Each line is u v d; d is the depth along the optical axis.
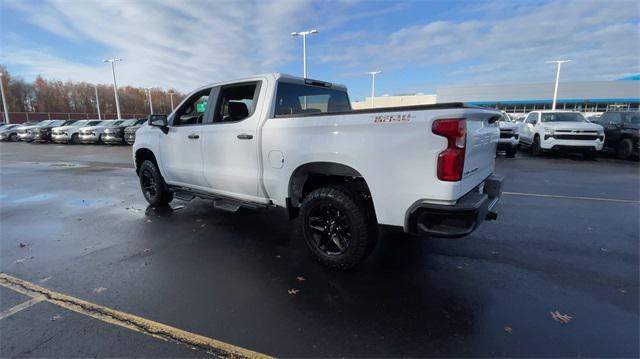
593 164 11.55
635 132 11.95
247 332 2.58
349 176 3.50
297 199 3.88
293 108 4.27
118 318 2.75
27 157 15.37
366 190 3.44
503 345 2.42
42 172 10.77
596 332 2.54
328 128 3.33
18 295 3.11
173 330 2.60
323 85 4.77
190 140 4.86
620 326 2.61
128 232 4.82
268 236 4.64
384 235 4.65
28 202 6.68
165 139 5.33
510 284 3.27
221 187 4.61
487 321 2.70
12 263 3.80
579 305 2.90
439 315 2.79
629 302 2.94
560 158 13.17
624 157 12.47
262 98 4.02
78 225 5.15
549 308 2.87
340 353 2.35
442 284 3.29
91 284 3.32
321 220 3.62
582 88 54.25
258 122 3.95
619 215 5.48
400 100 67.81
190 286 3.27
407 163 2.90
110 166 12.16
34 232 4.84
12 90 63.03
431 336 2.52
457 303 2.96
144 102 83.75
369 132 3.07
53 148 20.25
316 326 2.65
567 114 13.80
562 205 6.12
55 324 2.67
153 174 5.79
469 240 4.42
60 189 8.00
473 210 2.75
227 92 4.48
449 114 2.71
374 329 2.61
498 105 58.06
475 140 3.12
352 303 2.97
